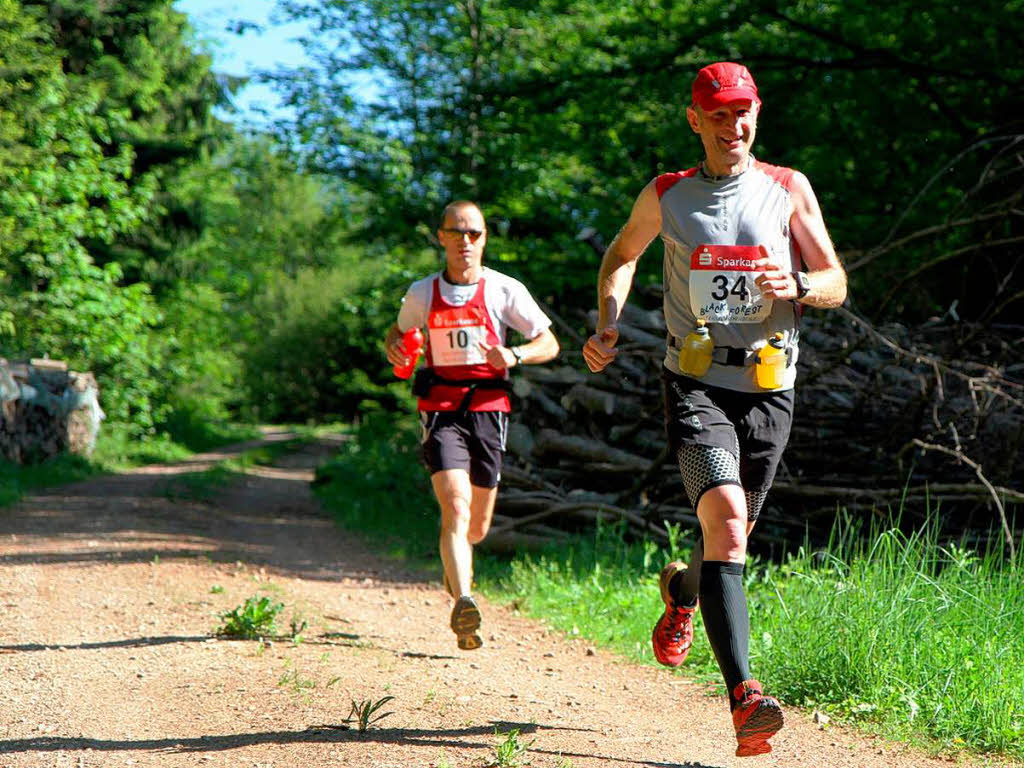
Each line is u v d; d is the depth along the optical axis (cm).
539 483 934
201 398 3472
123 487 1600
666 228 331
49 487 1538
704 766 314
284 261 6038
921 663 402
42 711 356
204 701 373
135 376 2459
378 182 1853
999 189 893
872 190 1401
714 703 418
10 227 1939
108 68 2500
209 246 3139
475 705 384
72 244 2097
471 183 1800
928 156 1354
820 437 809
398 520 1225
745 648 293
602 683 452
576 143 1662
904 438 777
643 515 856
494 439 500
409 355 497
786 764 320
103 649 466
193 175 2966
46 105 2033
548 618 621
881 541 507
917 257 920
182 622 545
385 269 2012
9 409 1709
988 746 343
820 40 1371
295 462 2892
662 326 978
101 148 2481
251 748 312
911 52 1323
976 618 435
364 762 297
